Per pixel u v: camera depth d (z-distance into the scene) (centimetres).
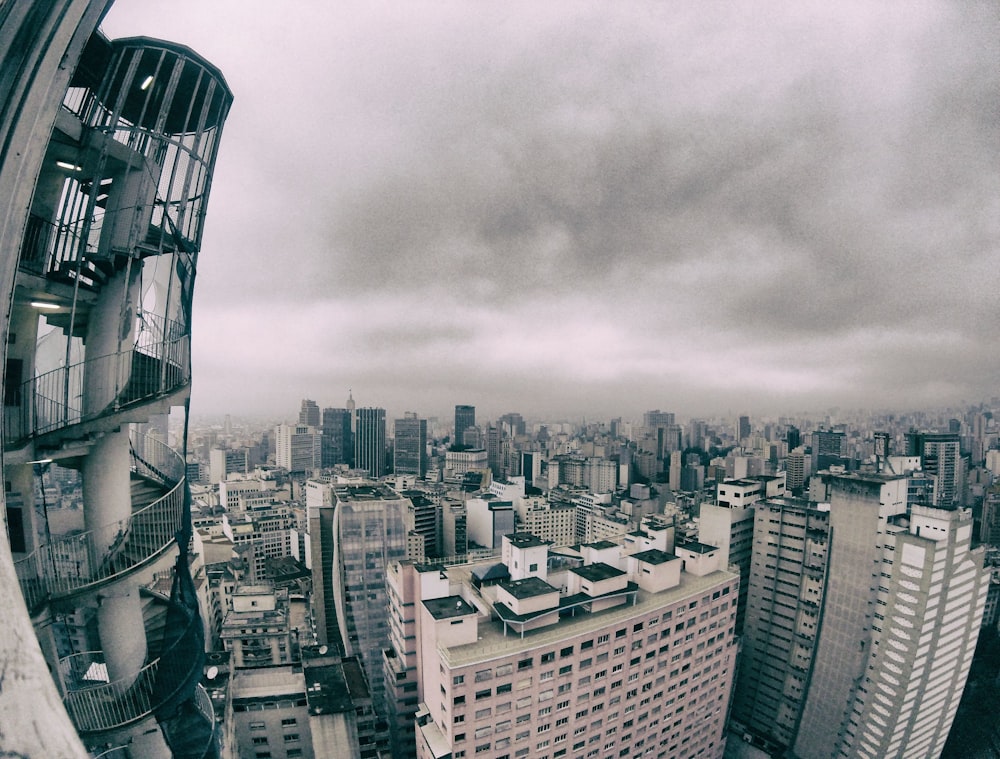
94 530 2394
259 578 13625
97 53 2253
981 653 10600
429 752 4669
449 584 5934
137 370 2502
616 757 5606
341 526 9825
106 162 2208
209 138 2780
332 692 5909
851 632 7962
